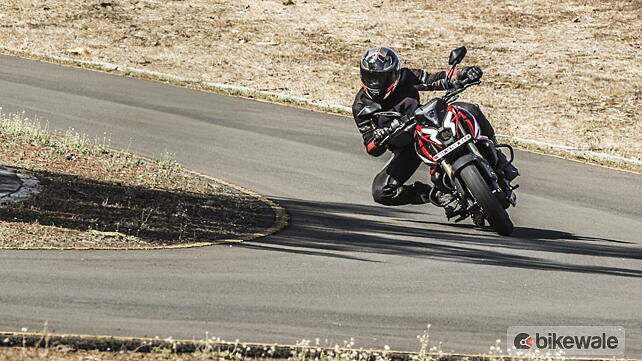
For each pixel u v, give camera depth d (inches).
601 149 1701.5
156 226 910.4
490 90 2217.0
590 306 726.5
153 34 2714.1
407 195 1023.0
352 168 1331.2
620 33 2832.2
